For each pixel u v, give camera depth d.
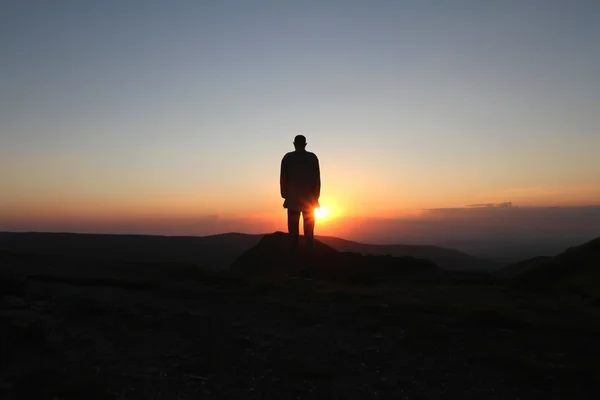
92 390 4.89
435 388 5.34
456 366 5.88
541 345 6.52
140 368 5.48
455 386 5.39
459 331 7.02
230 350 6.11
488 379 5.56
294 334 6.77
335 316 7.62
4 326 6.16
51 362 5.47
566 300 9.34
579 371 5.71
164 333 6.55
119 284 9.03
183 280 9.91
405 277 12.05
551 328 7.19
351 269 12.78
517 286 10.77
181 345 6.19
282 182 12.32
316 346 6.38
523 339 6.72
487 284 11.38
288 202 12.15
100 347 5.96
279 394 5.09
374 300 8.71
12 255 12.03
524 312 8.03
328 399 5.04
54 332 6.28
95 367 5.41
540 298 9.50
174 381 5.23
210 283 9.74
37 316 6.77
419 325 7.18
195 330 6.71
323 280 11.38
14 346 5.76
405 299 8.91
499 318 7.43
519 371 5.72
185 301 8.16
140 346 6.09
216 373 5.48
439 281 11.53
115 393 4.89
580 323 7.46
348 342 6.56
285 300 8.51
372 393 5.20
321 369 5.67
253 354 6.03
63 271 10.17
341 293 9.11
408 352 6.27
